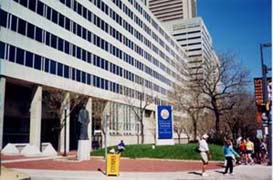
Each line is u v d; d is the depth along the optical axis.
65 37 42.41
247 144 22.92
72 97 43.50
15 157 28.73
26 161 24.11
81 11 46.50
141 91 64.56
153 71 72.94
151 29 74.50
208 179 14.42
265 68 19.98
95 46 49.47
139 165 21.06
